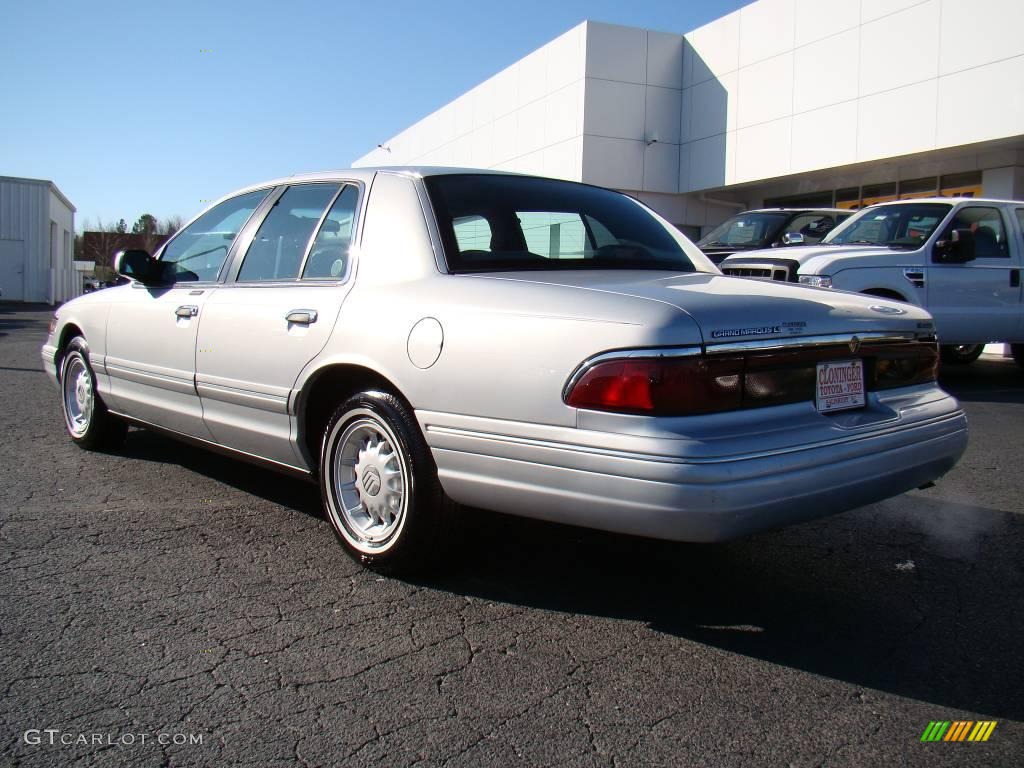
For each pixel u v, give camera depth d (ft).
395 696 8.50
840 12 50.75
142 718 8.02
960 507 15.43
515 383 9.54
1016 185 44.96
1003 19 41.93
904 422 10.52
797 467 8.96
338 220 12.77
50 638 9.56
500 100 73.92
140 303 15.88
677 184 64.95
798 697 8.66
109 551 12.32
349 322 11.43
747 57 57.77
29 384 29.01
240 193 15.43
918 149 46.50
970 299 28.78
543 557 12.53
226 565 11.87
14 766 7.23
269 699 8.39
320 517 14.07
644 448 8.59
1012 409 25.77
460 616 10.41
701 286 10.42
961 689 8.88
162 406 15.21
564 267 11.71
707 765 7.47
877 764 7.54
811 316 9.92
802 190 58.59
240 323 13.19
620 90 62.28
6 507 14.28
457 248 11.39
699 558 12.66
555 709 8.31
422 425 10.51
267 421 12.86
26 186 115.85
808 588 11.57
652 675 9.04
